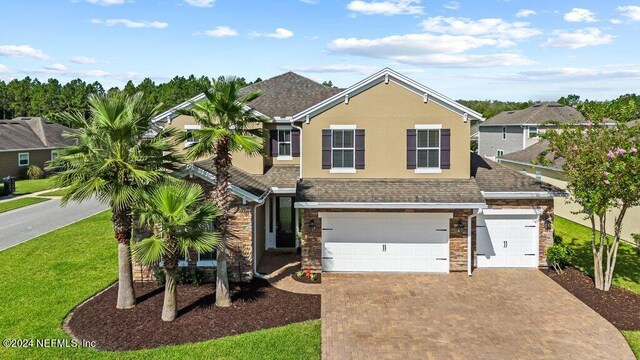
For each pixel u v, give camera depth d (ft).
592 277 61.98
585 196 54.39
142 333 44.62
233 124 50.85
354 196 63.41
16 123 181.88
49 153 177.37
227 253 59.57
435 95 66.90
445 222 64.39
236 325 46.57
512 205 65.51
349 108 68.13
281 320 48.03
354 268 65.21
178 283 58.08
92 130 47.55
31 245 76.13
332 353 41.29
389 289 58.03
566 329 46.47
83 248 74.33
